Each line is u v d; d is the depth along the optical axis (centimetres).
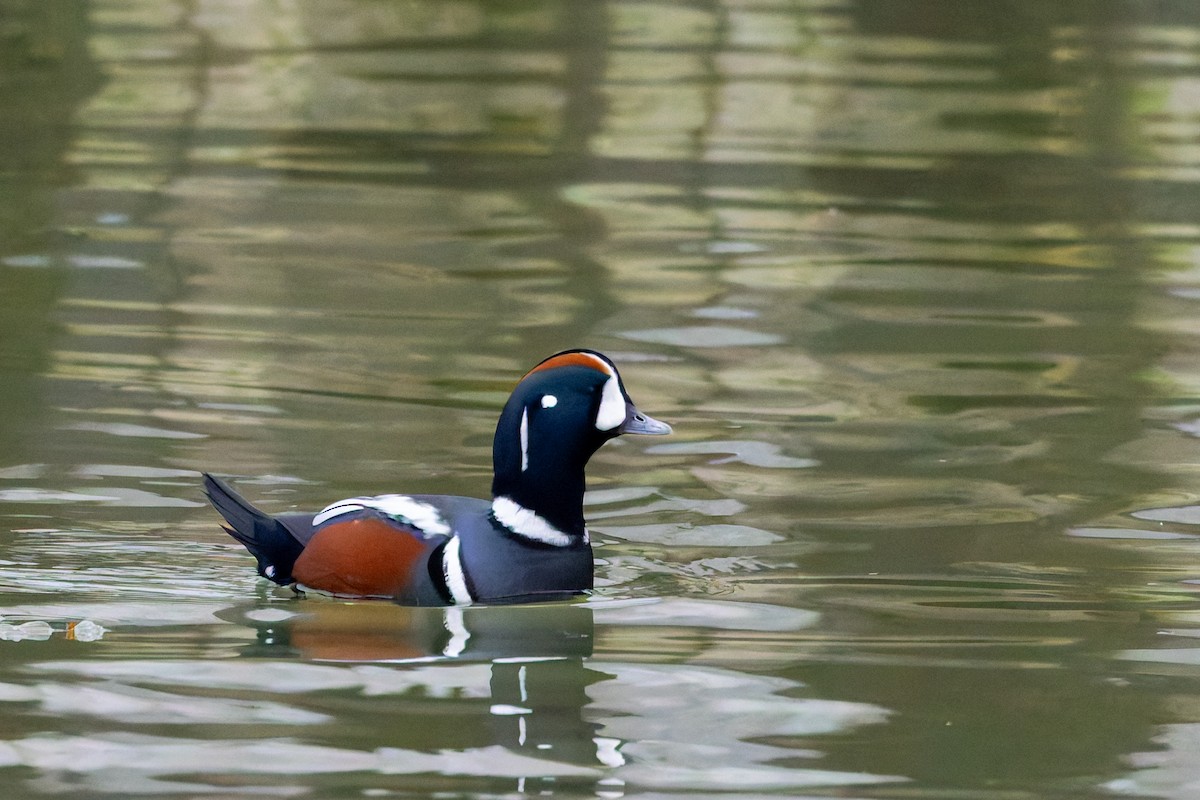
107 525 1196
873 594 1090
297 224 2075
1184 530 1212
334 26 3117
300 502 1238
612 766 820
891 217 2173
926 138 2570
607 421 1085
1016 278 1917
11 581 1088
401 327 1686
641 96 2730
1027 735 866
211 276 1852
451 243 2009
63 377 1512
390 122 2591
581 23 3161
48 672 932
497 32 3092
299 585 1098
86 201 2147
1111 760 838
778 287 1855
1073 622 1040
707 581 1118
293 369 1553
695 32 3123
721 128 2594
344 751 832
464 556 1074
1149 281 1906
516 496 1090
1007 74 2914
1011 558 1158
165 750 830
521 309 1758
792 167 2405
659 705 902
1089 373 1580
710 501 1271
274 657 964
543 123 2598
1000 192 2308
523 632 1017
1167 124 2659
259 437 1378
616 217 2144
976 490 1292
